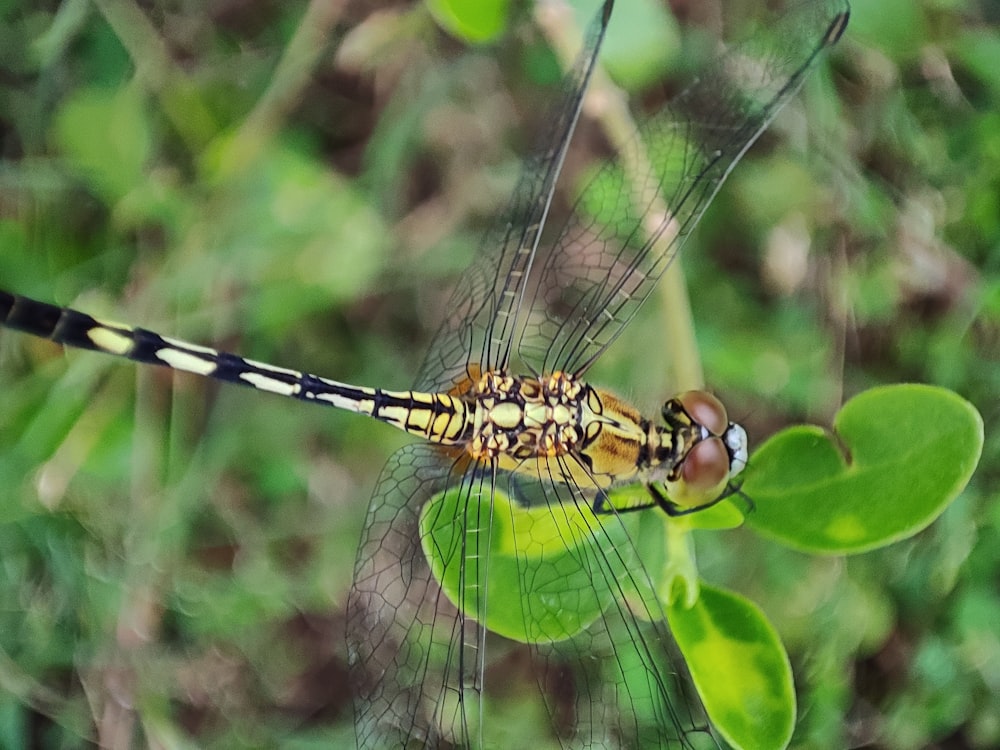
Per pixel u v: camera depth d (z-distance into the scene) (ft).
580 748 0.86
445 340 0.89
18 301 0.87
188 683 0.93
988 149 0.93
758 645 0.84
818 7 0.88
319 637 0.94
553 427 0.88
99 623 0.93
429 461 0.88
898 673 0.93
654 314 0.92
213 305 0.94
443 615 0.87
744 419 0.94
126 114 0.93
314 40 0.94
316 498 0.94
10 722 0.92
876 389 0.85
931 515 0.84
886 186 0.94
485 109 0.95
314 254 0.94
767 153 0.94
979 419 0.84
